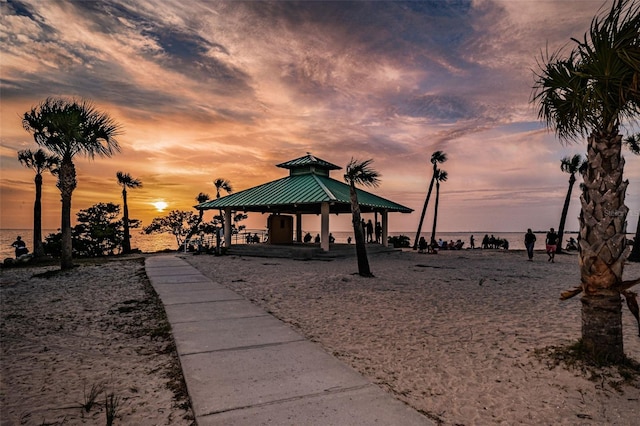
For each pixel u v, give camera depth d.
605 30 4.77
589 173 4.91
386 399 3.83
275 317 7.48
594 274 4.86
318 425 3.30
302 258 21.28
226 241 26.41
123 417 3.63
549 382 4.40
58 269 16.83
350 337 6.25
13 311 8.32
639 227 21.97
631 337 6.14
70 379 4.57
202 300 9.04
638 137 18.53
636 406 3.82
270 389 4.03
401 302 9.04
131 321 7.41
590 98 4.88
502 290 10.84
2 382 4.49
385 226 28.45
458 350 5.58
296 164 27.09
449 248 35.09
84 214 33.69
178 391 4.19
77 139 15.22
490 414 3.69
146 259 21.44
